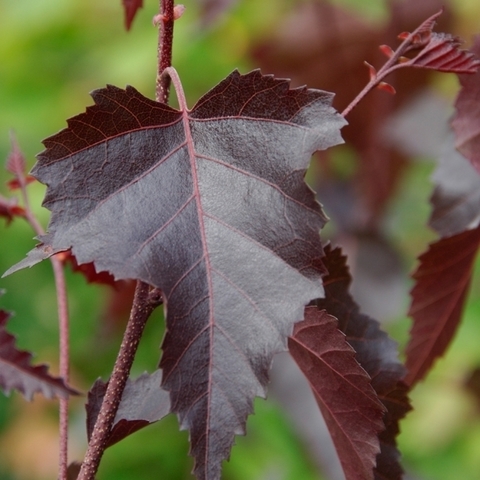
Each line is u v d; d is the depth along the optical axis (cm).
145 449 58
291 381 42
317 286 32
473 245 38
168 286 32
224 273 32
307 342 34
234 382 31
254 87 32
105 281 39
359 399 34
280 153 32
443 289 39
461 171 40
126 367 33
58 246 32
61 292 38
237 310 32
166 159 32
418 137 52
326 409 34
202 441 31
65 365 37
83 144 32
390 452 35
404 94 53
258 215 32
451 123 37
